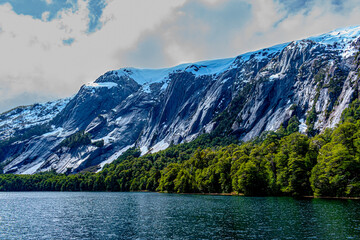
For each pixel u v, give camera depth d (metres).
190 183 156.88
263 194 120.25
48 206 107.75
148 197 139.88
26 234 54.59
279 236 45.19
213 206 87.00
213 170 142.88
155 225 59.44
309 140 121.25
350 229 47.81
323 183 97.56
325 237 43.50
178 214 73.81
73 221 68.88
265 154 135.38
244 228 52.06
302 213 65.56
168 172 176.38
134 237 49.09
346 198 93.62
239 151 145.25
